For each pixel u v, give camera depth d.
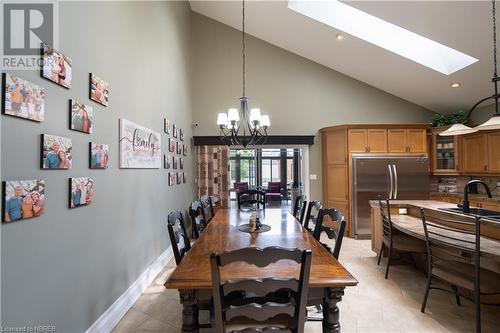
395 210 3.47
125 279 2.42
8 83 1.23
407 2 2.85
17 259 1.28
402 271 3.23
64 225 1.61
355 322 2.16
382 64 4.54
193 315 1.42
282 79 5.46
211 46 5.49
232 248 1.86
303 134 5.42
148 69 3.02
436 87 4.60
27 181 1.33
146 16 2.97
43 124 1.45
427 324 2.12
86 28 1.84
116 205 2.27
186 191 4.85
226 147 5.32
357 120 5.43
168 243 3.68
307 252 1.17
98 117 2.00
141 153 2.78
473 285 1.90
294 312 1.24
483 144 4.42
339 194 4.96
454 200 4.60
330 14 4.07
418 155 4.79
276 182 9.17
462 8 2.78
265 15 4.55
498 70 3.63
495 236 2.18
